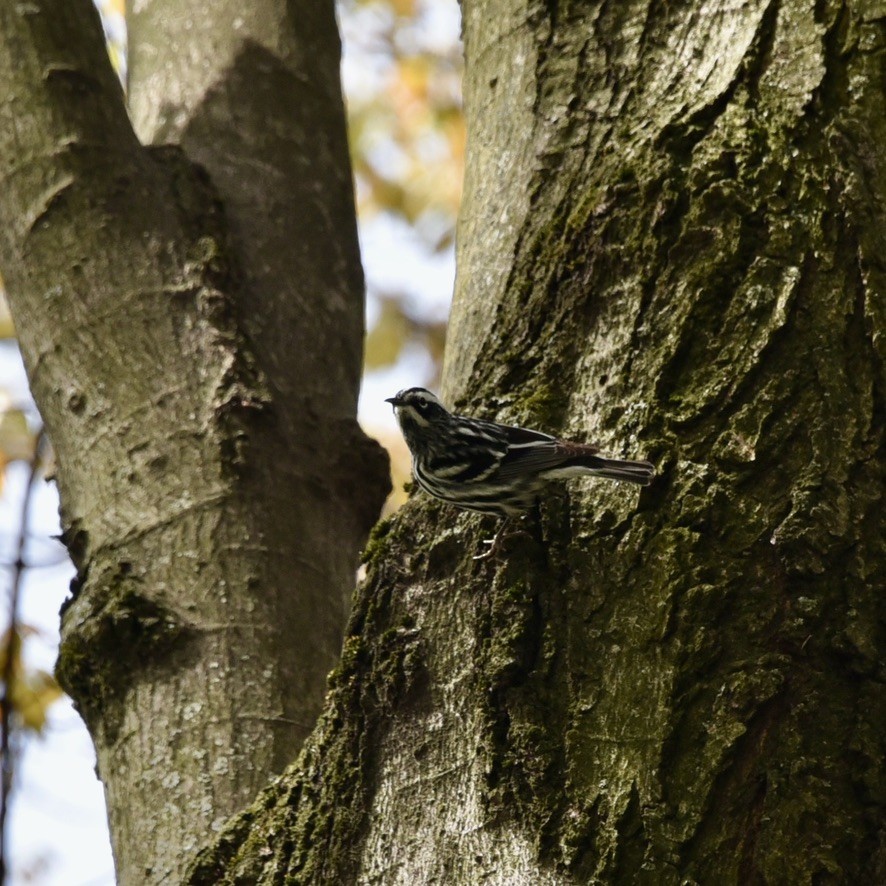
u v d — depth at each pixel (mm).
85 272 10617
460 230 9883
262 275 11508
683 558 7629
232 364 10305
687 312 8227
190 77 12883
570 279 8742
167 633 9266
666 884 6992
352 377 11766
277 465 10195
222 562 9562
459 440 8336
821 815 7152
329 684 8180
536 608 7859
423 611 8133
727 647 7418
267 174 12273
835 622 7504
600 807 7203
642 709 7375
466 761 7609
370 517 10922
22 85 11125
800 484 7719
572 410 8469
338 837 7672
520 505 8148
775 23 8828
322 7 13727
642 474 7754
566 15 9586
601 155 8984
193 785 8695
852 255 8195
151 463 9898
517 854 7246
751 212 8320
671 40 9133
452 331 9430
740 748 7207
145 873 8422
